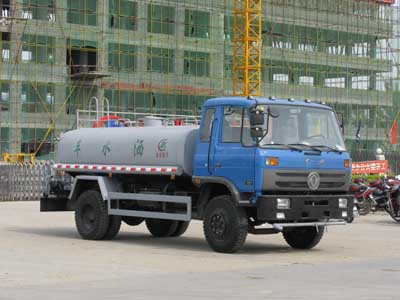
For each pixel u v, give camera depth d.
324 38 87.81
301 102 19.22
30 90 70.62
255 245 21.30
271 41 83.75
